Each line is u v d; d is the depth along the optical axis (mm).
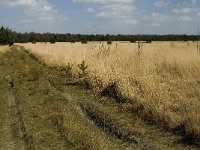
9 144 9711
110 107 13039
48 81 19938
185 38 85438
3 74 24156
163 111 10883
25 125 11180
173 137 9641
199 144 9031
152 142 9375
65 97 15000
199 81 14133
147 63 18734
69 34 104438
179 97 11461
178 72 16781
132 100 12906
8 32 70062
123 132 10141
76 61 23609
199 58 19406
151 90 12703
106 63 19188
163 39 100688
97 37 97312
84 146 9078
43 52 38594
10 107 14000
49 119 11836
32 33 124188
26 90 17312
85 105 13383
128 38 99000
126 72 15961
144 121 11117
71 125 10461
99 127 10914
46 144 9469
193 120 9484
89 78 17812
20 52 52531
